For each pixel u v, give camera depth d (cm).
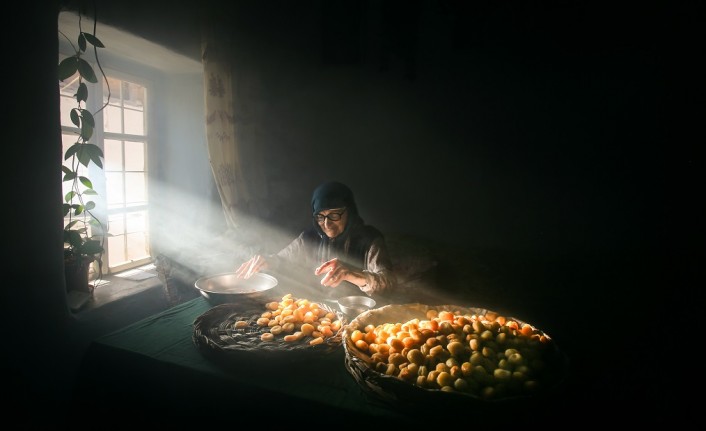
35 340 169
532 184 341
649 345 242
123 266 271
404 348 115
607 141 321
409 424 97
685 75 298
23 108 156
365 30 365
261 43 334
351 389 113
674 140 304
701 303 272
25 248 161
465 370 103
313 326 139
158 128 302
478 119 349
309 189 385
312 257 237
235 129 294
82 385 135
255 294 168
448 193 362
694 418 177
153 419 127
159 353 130
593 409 118
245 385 114
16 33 152
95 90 244
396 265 308
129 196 282
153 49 248
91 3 192
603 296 289
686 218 304
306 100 382
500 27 338
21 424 164
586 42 320
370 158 375
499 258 326
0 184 150
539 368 108
